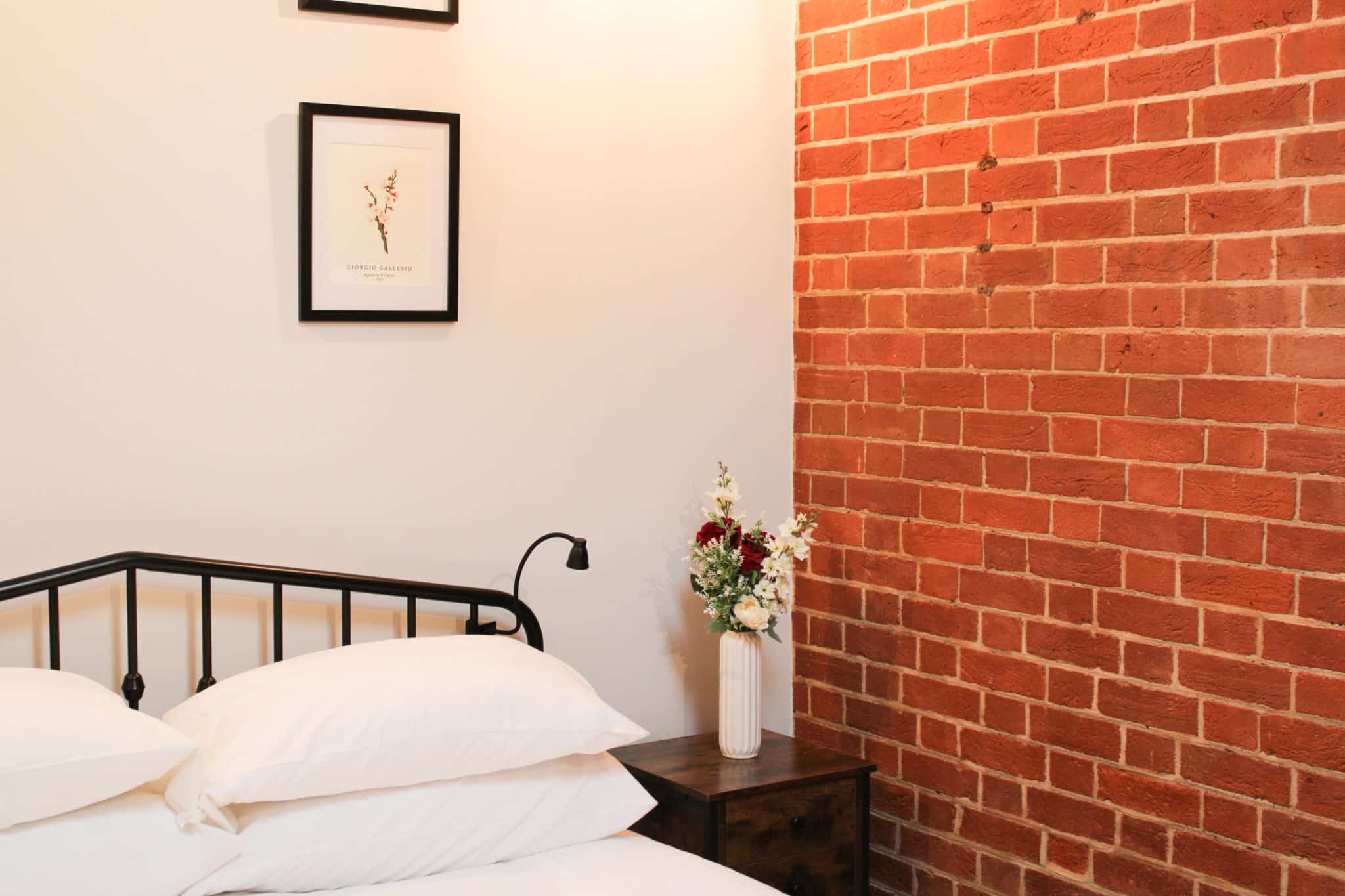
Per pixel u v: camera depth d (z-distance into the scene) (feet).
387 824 6.39
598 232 9.24
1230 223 7.43
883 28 9.38
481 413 8.81
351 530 8.34
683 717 9.86
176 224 7.68
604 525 9.38
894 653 9.52
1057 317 8.35
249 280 7.92
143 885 5.70
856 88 9.61
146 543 7.66
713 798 8.20
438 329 8.61
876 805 9.73
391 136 8.29
